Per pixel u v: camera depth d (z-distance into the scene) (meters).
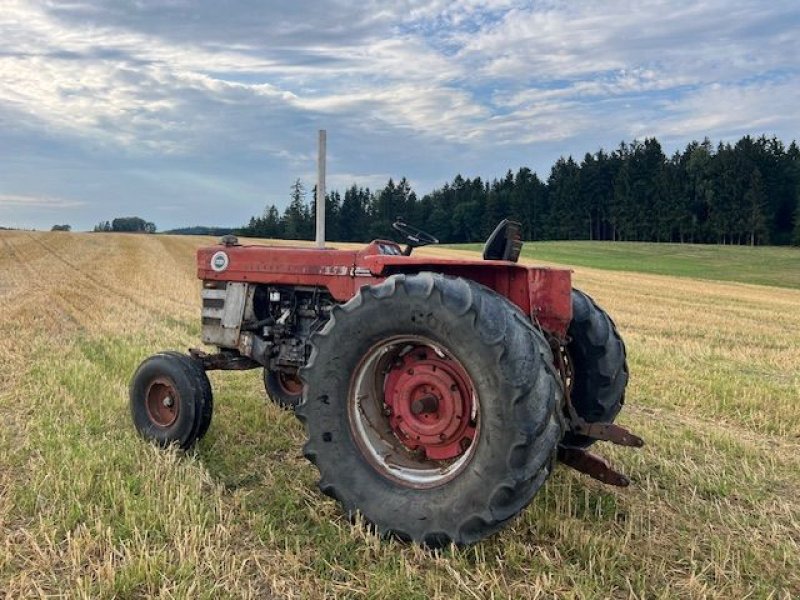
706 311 18.14
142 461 4.24
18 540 3.21
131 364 7.49
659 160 83.69
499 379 3.04
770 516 3.80
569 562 3.11
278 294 4.73
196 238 52.59
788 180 75.38
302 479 4.09
